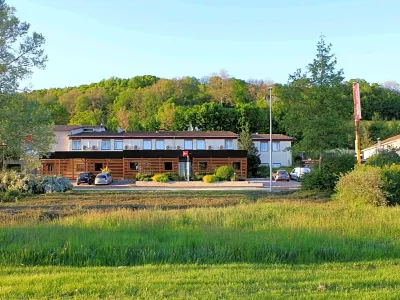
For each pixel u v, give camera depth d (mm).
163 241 10211
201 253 9141
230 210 15984
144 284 6953
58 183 32344
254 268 8188
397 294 6410
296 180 53000
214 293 6484
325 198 22891
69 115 102062
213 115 84938
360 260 9016
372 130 83062
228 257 9062
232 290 6656
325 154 27156
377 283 7070
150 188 41031
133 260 8875
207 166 55156
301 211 15766
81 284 6934
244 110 85000
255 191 32156
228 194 28578
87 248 9203
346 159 26734
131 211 15500
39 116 25422
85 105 105812
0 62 24250
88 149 58688
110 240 9844
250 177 60719
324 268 8234
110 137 59000
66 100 106875
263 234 11023
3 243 9680
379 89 100750
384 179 18281
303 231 11531
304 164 66188
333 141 26422
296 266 8406
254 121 84750
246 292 6547
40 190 31500
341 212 15492
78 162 55250
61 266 8422
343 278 7391
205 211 15500
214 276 7492
